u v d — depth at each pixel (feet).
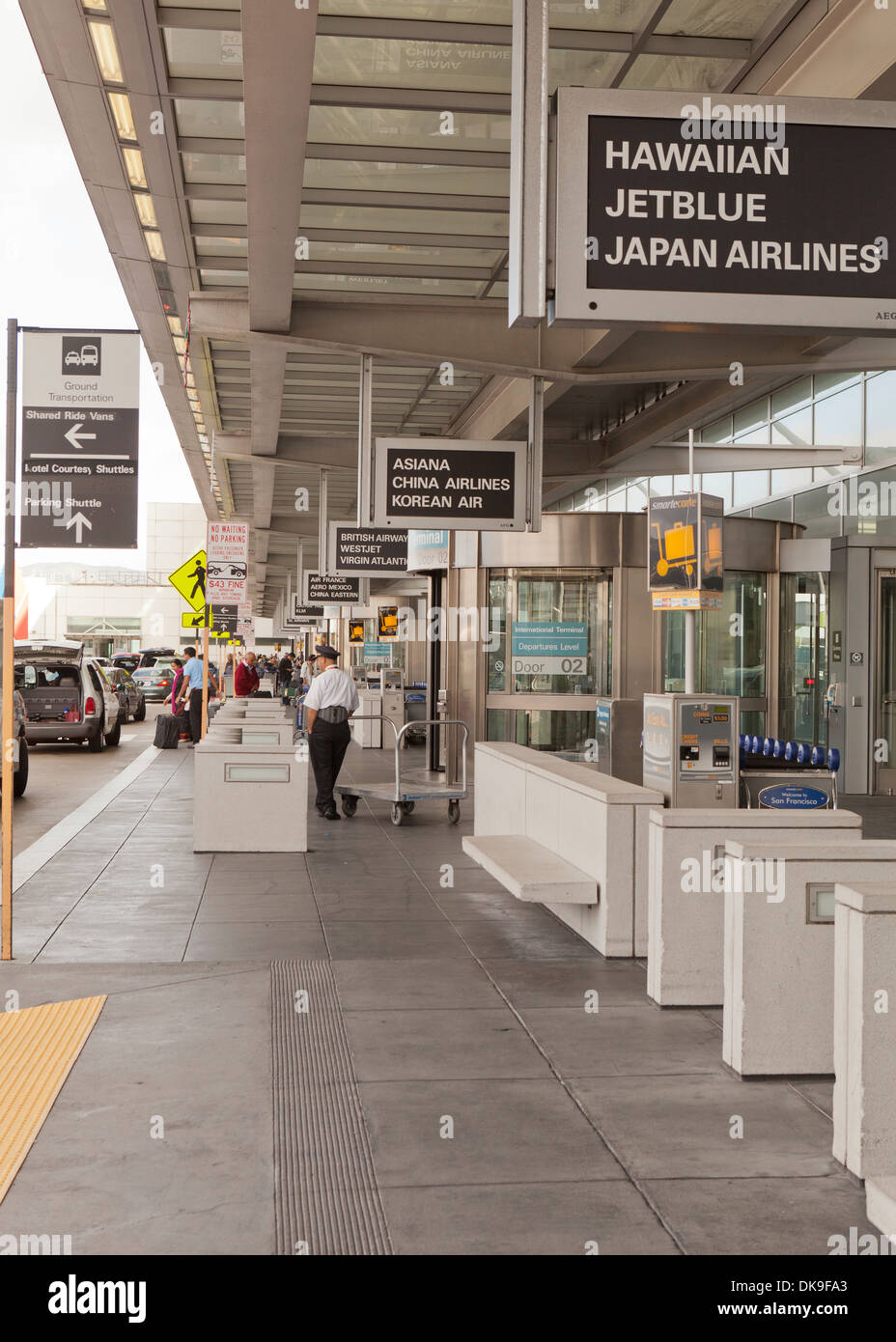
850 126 15.14
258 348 49.08
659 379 42.47
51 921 26.91
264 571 194.39
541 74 14.78
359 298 43.29
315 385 61.05
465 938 25.48
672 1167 13.75
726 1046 17.37
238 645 117.39
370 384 43.93
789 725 58.44
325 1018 19.48
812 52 26.76
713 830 20.35
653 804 23.81
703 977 20.30
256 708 57.88
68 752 77.25
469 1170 13.58
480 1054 17.72
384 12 26.76
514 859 26.53
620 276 14.82
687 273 14.89
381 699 81.71
